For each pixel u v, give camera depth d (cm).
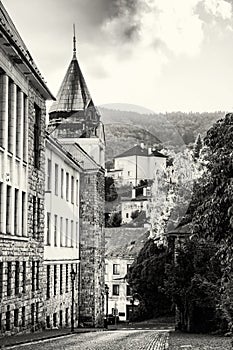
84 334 4016
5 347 2688
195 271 3900
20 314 3631
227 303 2462
